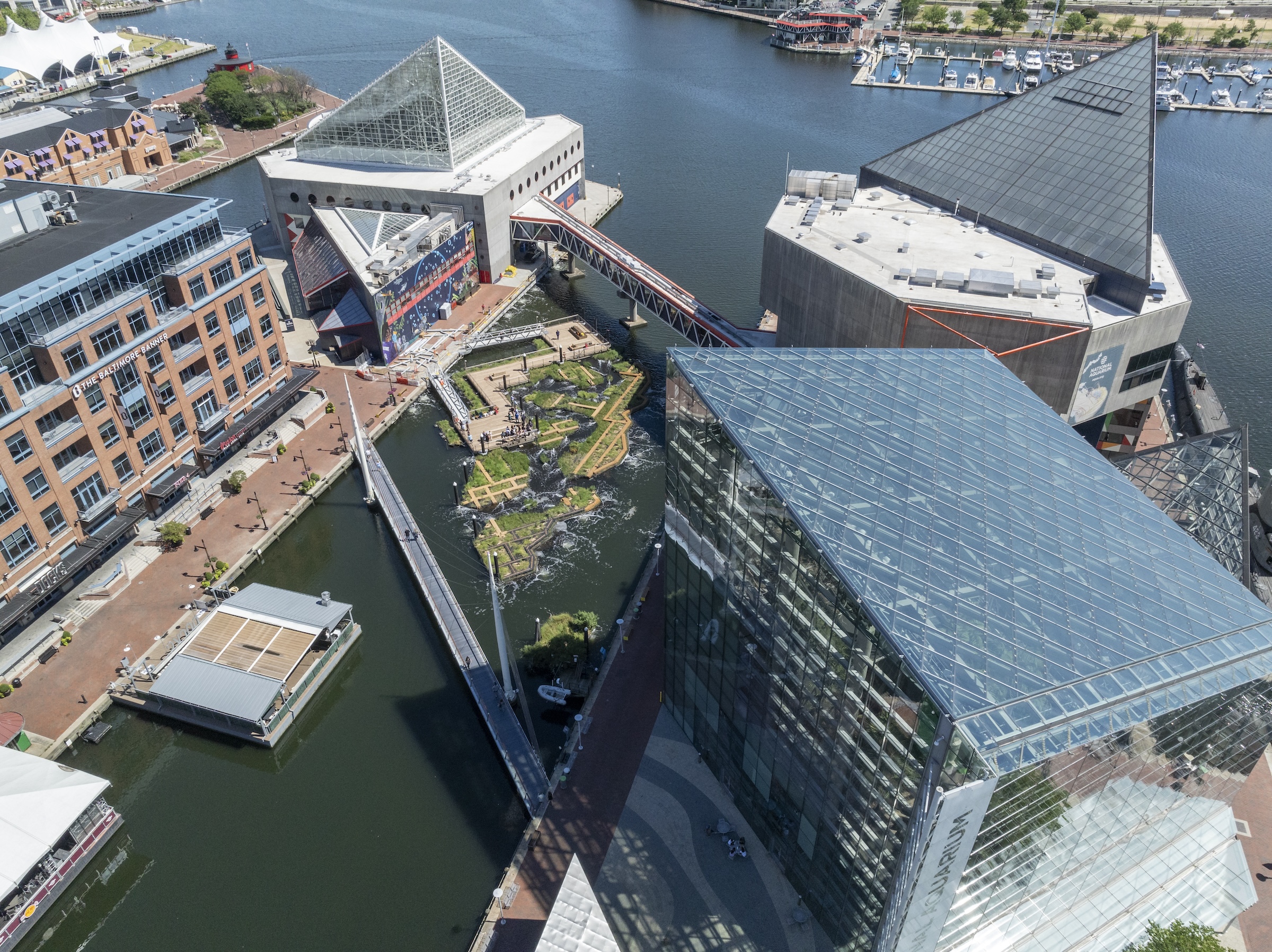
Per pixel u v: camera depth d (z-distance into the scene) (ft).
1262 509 344.28
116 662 308.81
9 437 300.61
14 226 344.08
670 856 250.98
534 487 390.63
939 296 373.40
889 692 174.19
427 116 556.10
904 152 501.97
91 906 247.29
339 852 257.96
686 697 277.64
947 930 193.88
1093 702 161.17
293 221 570.87
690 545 245.86
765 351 247.50
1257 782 262.26
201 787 277.23
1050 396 368.27
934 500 202.18
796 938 233.96
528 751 278.67
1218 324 515.09
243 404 408.46
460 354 482.28
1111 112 418.51
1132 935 216.74
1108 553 197.16
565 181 639.76
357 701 302.66
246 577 349.82
